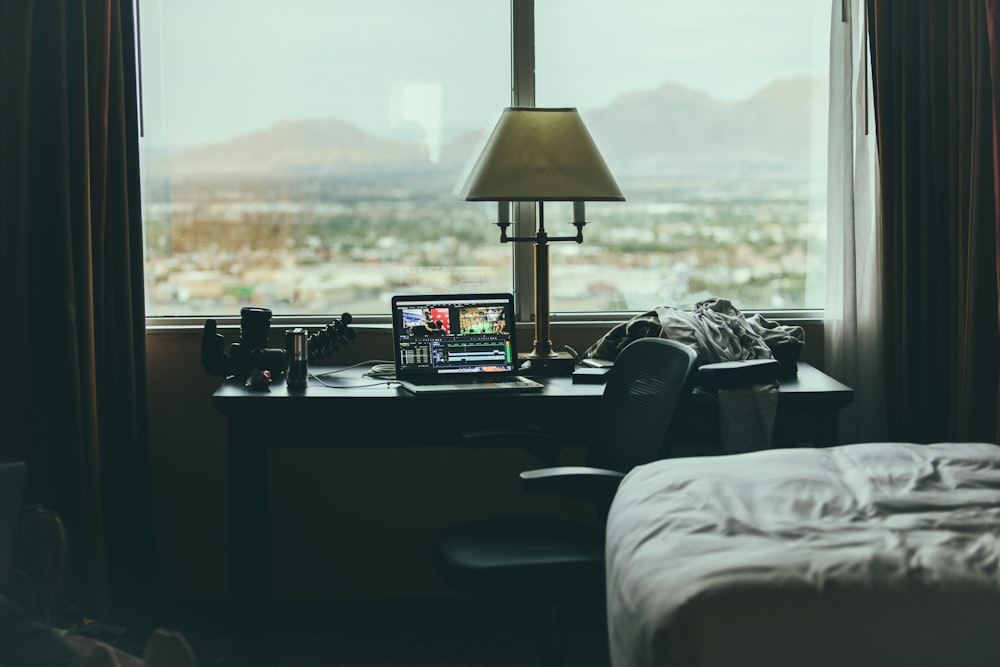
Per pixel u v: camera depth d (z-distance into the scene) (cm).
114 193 299
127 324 302
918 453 203
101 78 292
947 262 305
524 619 326
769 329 302
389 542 333
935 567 142
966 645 133
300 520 331
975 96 294
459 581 221
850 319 315
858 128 314
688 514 171
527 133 287
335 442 273
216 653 302
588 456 261
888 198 307
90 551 295
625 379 249
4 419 287
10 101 282
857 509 172
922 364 308
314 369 312
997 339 294
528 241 304
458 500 331
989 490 180
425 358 288
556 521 254
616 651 157
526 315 337
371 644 305
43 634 187
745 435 262
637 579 152
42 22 287
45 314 292
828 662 132
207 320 294
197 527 331
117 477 304
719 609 135
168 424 328
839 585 138
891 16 304
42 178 290
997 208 289
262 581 279
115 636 261
